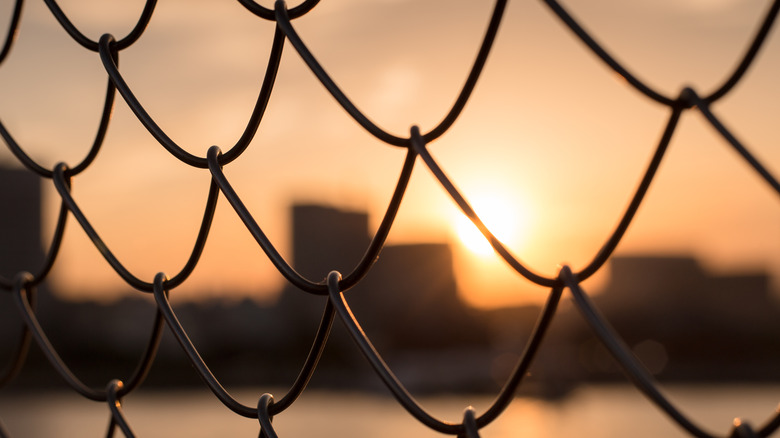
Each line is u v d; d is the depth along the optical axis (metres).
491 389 58.56
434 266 66.25
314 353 1.35
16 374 2.02
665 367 71.44
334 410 57.25
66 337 41.81
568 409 55.31
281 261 1.40
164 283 1.61
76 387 1.84
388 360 65.62
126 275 1.68
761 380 69.12
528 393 58.91
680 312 71.88
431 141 1.19
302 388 1.37
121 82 1.63
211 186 1.51
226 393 1.49
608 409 57.97
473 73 1.11
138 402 61.81
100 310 41.75
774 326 70.62
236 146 1.46
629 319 71.38
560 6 0.96
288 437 43.75
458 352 66.81
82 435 37.78
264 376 67.44
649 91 0.93
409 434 40.44
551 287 1.03
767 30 0.85
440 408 51.00
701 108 0.89
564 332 58.38
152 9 1.59
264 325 69.12
